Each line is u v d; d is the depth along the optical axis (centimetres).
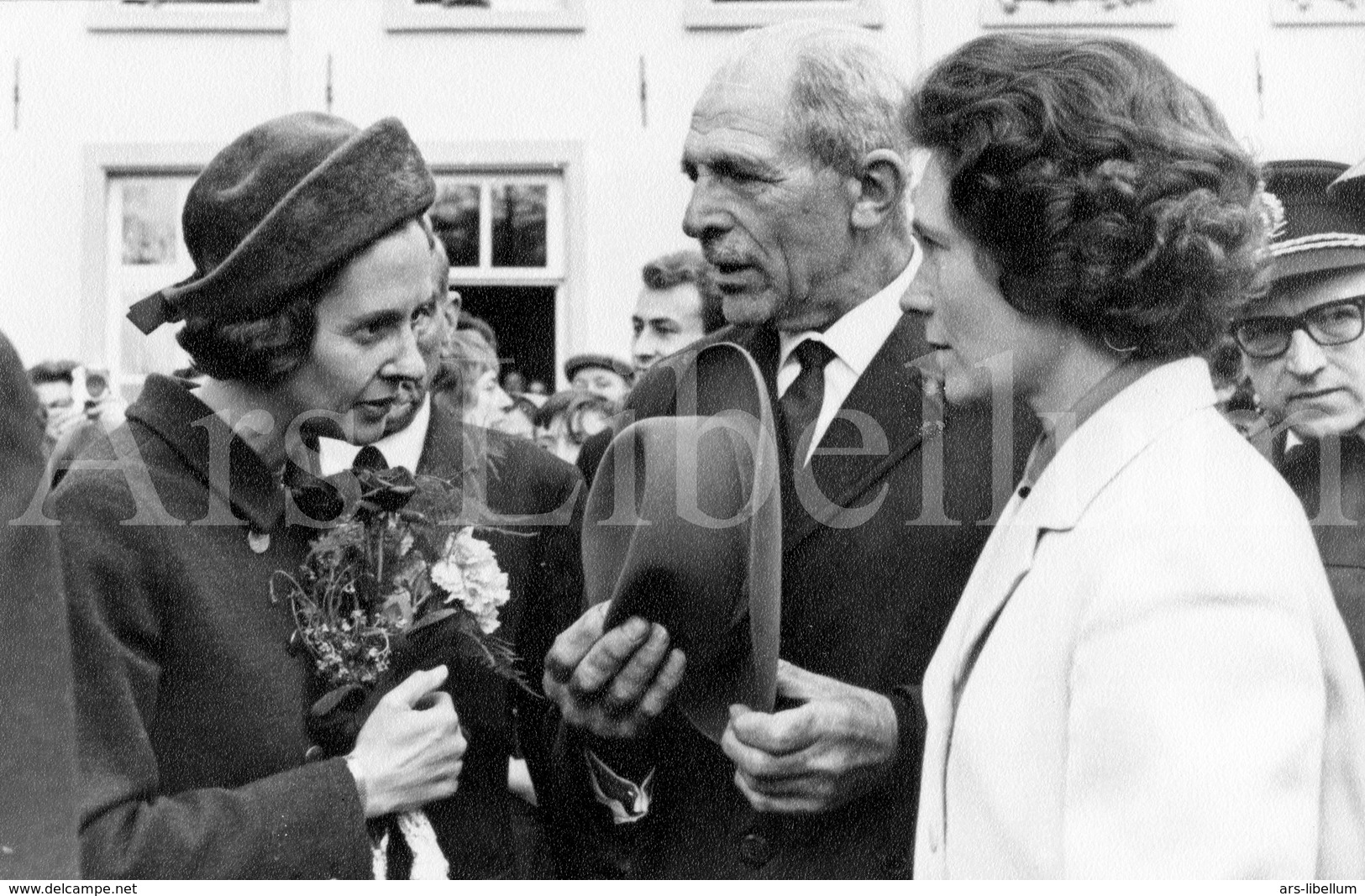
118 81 941
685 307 526
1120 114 157
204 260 206
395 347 207
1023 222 158
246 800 192
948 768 160
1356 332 272
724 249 246
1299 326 273
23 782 150
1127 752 138
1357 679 150
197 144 942
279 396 207
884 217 244
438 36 924
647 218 923
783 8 911
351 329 203
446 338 294
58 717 153
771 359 253
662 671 211
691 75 927
